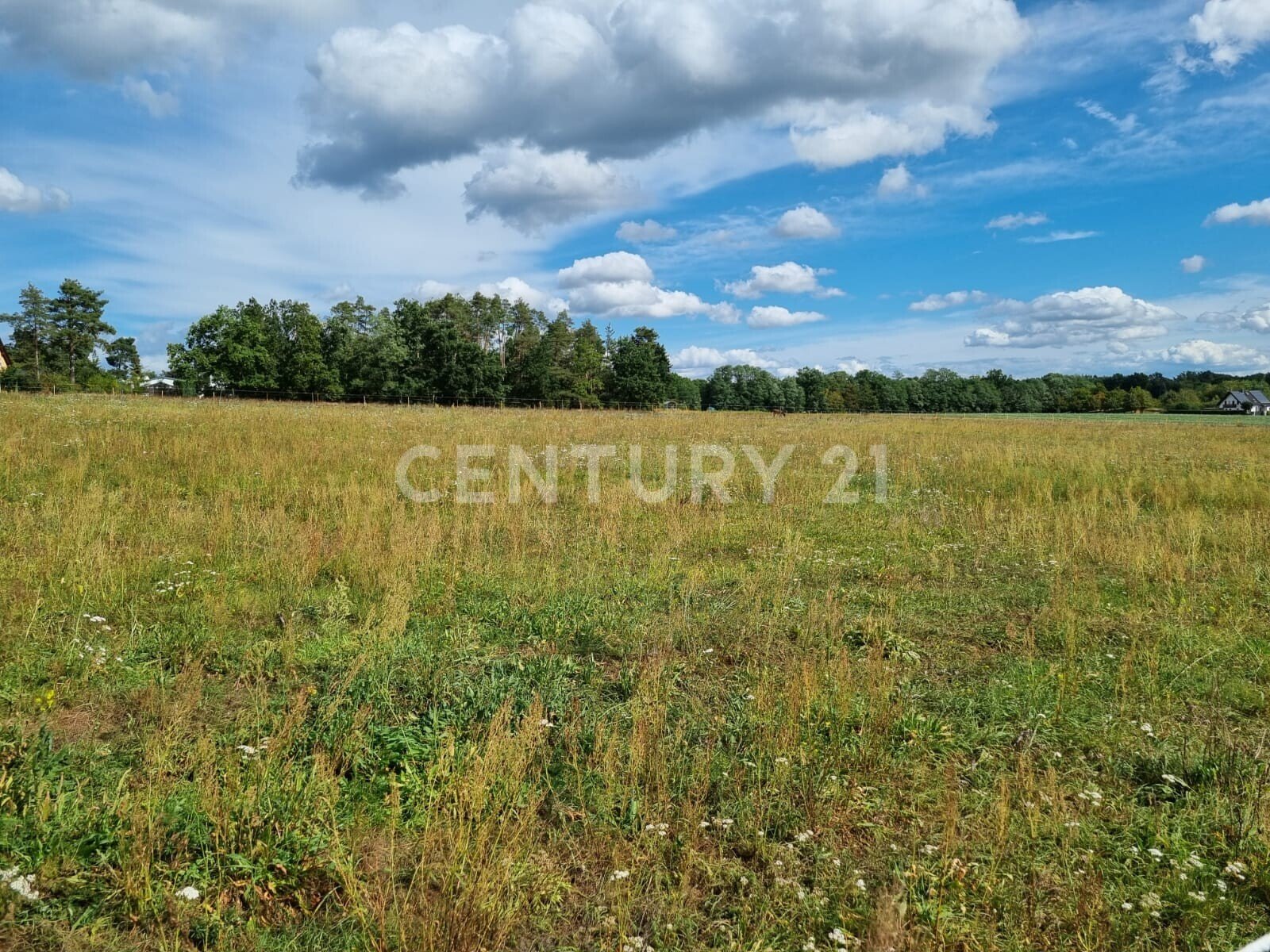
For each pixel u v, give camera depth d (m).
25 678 4.68
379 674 5.00
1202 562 8.26
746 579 7.43
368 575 6.93
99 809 3.44
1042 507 11.42
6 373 55.75
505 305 84.19
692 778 3.90
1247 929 3.07
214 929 2.89
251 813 3.37
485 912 2.94
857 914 3.08
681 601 6.83
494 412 37.53
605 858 3.43
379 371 64.88
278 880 3.11
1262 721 4.78
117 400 30.25
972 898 3.19
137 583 6.41
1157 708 4.93
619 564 7.96
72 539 7.29
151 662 5.06
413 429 20.56
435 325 64.81
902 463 16.25
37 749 3.80
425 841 3.24
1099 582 7.61
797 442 21.83
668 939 2.96
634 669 5.38
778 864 3.35
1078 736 4.54
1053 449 21.12
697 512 10.77
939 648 5.93
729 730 4.50
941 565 8.27
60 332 71.38
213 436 15.38
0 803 3.32
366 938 2.85
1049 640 6.10
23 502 8.72
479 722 4.46
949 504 11.88
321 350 67.12
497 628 6.07
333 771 3.84
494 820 3.48
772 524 10.09
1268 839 3.51
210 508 9.59
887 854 3.48
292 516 9.31
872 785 4.00
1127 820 3.74
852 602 7.00
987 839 3.53
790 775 4.00
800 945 2.96
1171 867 3.39
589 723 4.52
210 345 66.81
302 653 5.27
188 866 3.10
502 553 8.11
